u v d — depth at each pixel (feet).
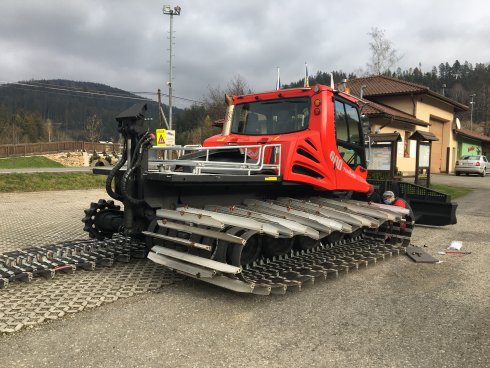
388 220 20.06
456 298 14.32
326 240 19.30
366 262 17.61
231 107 21.57
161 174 13.65
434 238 25.12
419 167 47.14
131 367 9.23
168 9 83.71
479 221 31.94
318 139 18.31
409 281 16.20
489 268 18.33
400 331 11.54
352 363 9.71
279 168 16.58
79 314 11.93
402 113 78.79
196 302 13.21
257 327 11.55
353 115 21.34
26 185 46.62
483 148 147.95
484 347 10.66
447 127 102.27
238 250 13.05
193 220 13.70
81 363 9.31
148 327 11.28
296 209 16.85
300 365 9.55
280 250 16.58
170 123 87.10
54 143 125.08
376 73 117.29
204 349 10.18
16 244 20.49
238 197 17.31
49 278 14.79
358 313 12.78
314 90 18.61
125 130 14.60
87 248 17.75
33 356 9.53
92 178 53.98
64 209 33.47
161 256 14.73
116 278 15.14
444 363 9.81
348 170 20.30
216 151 17.95
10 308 12.12
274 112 19.98
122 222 16.56
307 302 13.62
